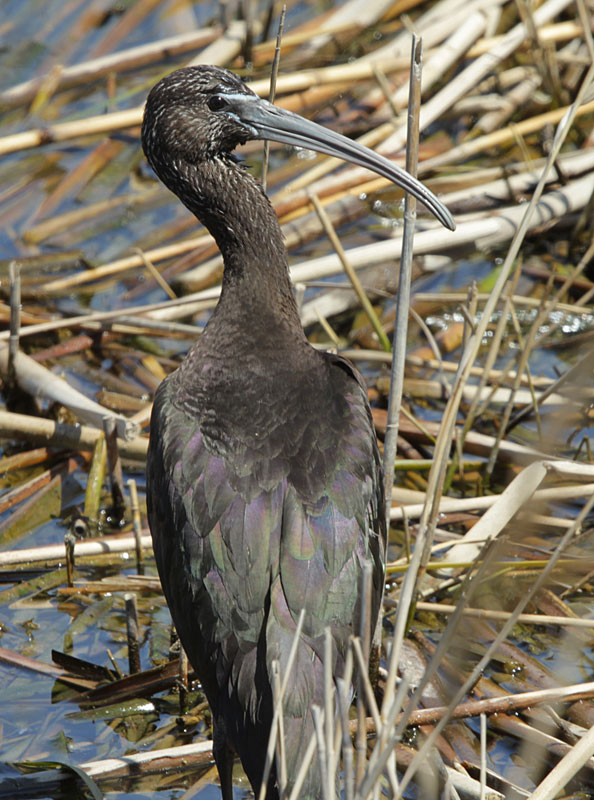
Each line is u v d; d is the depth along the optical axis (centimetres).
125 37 1773
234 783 855
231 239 904
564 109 1550
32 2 1834
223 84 916
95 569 1058
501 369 1269
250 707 714
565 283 1260
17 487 1141
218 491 771
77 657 966
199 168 916
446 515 1082
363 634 605
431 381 1248
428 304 1355
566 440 1170
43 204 1525
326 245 1441
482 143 1504
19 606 1016
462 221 1398
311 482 768
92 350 1323
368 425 830
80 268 1430
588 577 973
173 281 1405
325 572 740
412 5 1755
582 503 1095
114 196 1541
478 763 836
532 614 963
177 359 1318
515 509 1018
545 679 905
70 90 1672
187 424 818
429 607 970
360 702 615
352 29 1708
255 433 791
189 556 767
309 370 844
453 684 907
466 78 1532
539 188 866
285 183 1536
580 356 1277
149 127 928
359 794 581
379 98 1602
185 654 899
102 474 1136
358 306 1359
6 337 1238
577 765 759
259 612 735
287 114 925
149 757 850
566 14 1662
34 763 847
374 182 1485
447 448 927
